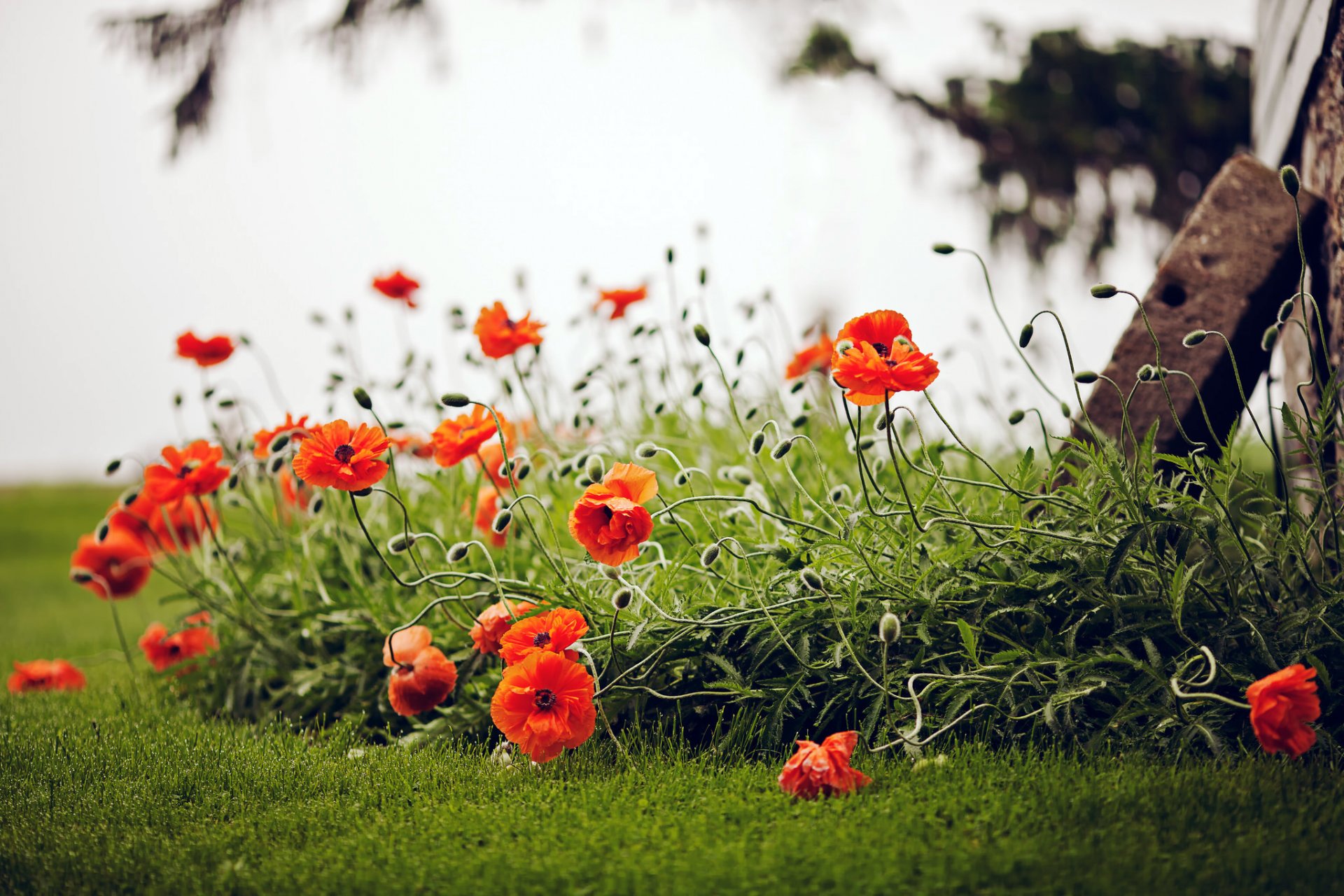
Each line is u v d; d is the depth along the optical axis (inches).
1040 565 69.1
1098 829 59.0
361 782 68.1
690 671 71.7
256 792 67.9
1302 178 89.5
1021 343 70.6
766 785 64.4
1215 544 67.5
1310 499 75.9
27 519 356.8
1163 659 68.2
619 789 65.2
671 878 57.2
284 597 89.2
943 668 68.1
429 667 72.1
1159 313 81.0
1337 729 65.8
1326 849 57.3
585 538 66.9
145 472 80.9
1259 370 82.7
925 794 62.2
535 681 65.8
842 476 84.2
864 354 66.5
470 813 63.3
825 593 68.1
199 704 85.5
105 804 66.9
